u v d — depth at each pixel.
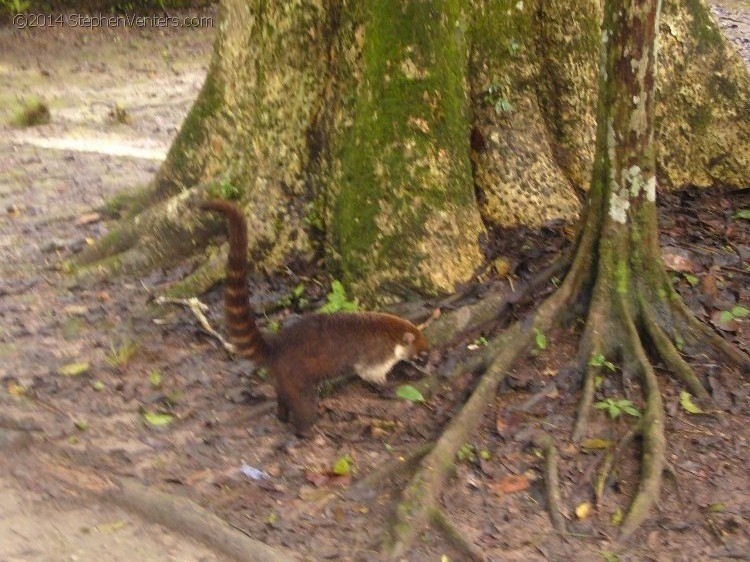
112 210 6.90
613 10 4.48
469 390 4.52
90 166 8.37
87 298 5.52
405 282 4.87
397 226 4.84
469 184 5.05
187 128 6.22
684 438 4.29
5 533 3.67
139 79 12.66
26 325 5.23
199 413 4.50
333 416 4.46
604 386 4.51
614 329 4.66
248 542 3.65
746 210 5.92
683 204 5.95
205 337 5.07
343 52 5.05
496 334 4.77
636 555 3.74
